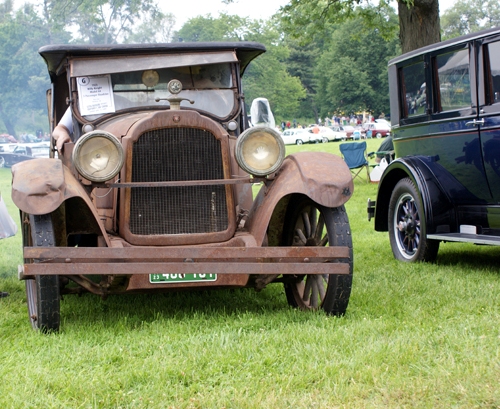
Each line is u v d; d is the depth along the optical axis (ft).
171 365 10.78
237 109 17.11
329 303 13.82
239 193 15.80
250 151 14.02
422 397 9.28
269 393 9.69
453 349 11.33
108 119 16.48
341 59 222.28
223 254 12.76
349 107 226.38
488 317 13.57
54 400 9.52
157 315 14.39
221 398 9.39
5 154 86.74
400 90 22.66
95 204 14.79
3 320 14.79
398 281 17.94
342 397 9.39
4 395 9.70
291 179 13.88
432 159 20.83
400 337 11.97
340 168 13.78
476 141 18.79
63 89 19.10
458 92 19.51
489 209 19.29
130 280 13.42
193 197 14.34
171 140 14.16
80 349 11.85
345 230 13.62
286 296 16.31
